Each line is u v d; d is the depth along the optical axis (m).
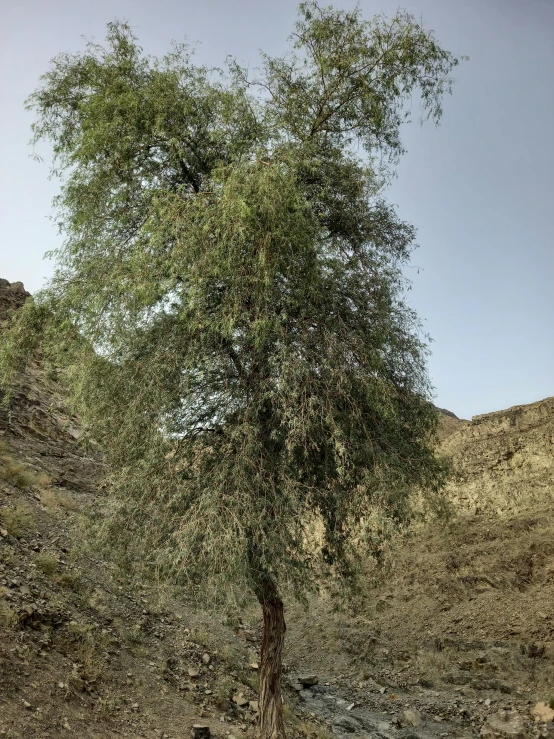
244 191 6.78
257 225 6.88
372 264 8.41
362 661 16.95
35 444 19.28
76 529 9.55
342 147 8.88
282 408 7.10
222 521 6.65
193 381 7.52
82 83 8.87
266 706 7.56
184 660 10.27
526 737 10.41
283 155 7.51
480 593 19.58
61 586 10.10
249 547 6.84
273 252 6.95
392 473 7.37
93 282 7.93
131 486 7.50
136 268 7.22
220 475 6.87
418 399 8.65
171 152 8.03
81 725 6.23
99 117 8.00
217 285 7.43
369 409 7.91
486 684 14.12
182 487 7.24
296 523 7.13
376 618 20.16
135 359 7.84
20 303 25.75
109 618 10.15
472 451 28.09
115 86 8.20
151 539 7.39
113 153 8.10
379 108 8.66
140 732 6.77
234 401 7.39
